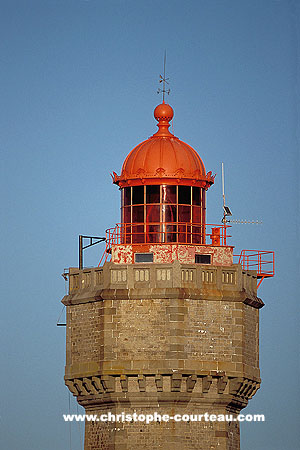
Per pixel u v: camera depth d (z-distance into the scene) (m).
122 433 180.25
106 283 180.25
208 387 179.38
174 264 178.75
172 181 184.38
